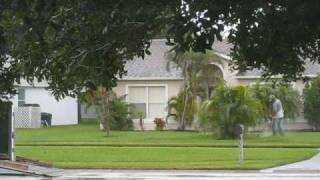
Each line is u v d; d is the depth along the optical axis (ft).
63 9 14.34
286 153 64.80
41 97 129.90
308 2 13.55
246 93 84.74
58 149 70.38
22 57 16.92
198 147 72.33
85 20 14.97
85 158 61.36
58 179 45.09
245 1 13.43
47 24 14.43
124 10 14.29
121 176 48.47
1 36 16.79
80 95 21.33
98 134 96.27
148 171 52.01
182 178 47.11
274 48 15.20
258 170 52.21
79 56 16.38
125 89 112.68
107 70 18.31
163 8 14.30
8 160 45.98
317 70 98.22
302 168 52.54
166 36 15.62
